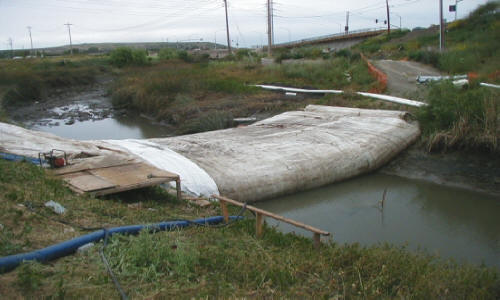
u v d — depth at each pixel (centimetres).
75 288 453
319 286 529
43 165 965
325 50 4962
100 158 1035
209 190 1066
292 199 1180
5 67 4356
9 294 422
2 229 559
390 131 1532
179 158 1210
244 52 5891
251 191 1131
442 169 1374
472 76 1919
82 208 717
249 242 686
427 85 1845
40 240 557
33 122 2641
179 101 2561
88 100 3475
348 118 1720
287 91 2584
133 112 2880
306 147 1368
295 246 684
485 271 641
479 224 1024
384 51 4644
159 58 5894
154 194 941
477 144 1385
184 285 498
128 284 480
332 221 1037
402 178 1369
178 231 675
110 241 585
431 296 524
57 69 4550
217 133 1609
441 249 894
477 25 4184
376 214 1084
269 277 541
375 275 566
